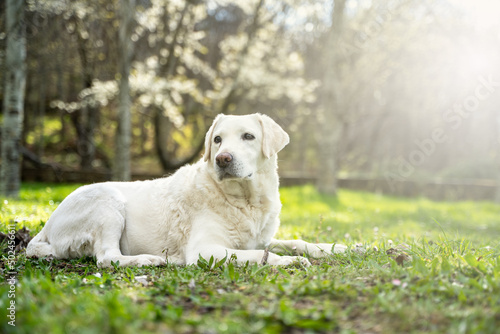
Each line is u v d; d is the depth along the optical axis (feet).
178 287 9.02
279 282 9.11
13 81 35.24
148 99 57.16
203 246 12.31
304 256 12.53
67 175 59.62
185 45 64.75
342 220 28.30
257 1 61.36
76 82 76.54
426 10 66.33
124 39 45.65
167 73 61.21
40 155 69.21
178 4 57.82
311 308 7.43
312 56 85.97
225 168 12.45
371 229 23.12
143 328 6.31
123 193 14.14
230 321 6.66
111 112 84.89
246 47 61.62
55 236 13.53
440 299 7.80
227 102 63.72
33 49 57.57
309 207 39.17
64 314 6.72
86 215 13.24
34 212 23.12
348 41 65.87
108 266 12.27
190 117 86.58
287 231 20.17
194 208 13.23
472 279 8.35
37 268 11.51
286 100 80.12
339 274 9.90
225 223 12.98
